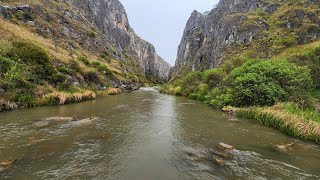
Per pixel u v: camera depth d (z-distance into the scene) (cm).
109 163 1237
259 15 9150
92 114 2503
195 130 1969
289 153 1469
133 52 17700
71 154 1338
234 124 2219
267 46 7131
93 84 4919
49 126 1900
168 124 2156
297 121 1900
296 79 2691
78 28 8694
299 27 7350
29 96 2830
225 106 3055
